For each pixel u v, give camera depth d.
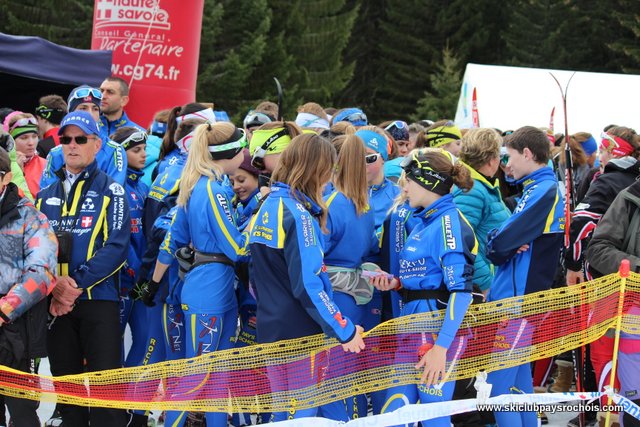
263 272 4.41
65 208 5.07
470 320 4.70
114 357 5.10
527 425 4.94
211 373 4.62
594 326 4.88
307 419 4.40
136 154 6.09
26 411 4.54
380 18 45.66
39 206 5.11
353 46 45.19
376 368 4.60
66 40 31.91
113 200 5.10
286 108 34.62
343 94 44.91
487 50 43.84
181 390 4.66
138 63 10.47
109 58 10.09
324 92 37.84
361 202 4.78
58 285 4.84
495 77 14.97
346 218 4.73
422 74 43.12
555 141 9.41
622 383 4.97
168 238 5.14
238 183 5.66
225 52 34.16
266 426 4.38
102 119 7.11
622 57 38.94
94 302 5.04
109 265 4.96
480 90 14.78
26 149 7.05
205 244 4.99
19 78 10.98
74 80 9.73
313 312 4.21
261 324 4.42
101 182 5.11
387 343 4.59
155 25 10.46
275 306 4.38
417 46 43.50
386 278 4.71
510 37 41.78
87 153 5.04
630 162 5.75
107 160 5.76
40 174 7.09
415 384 4.62
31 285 4.40
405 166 4.66
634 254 4.89
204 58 33.25
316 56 38.44
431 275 4.55
